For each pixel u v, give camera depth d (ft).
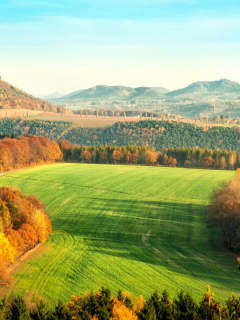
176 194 316.81
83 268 154.30
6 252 153.48
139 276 146.30
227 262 167.02
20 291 129.49
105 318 85.66
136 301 98.27
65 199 295.48
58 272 149.07
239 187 213.25
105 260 165.89
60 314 91.76
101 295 98.73
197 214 257.14
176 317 85.51
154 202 289.33
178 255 177.47
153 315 84.89
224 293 128.16
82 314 91.66
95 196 306.14
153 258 171.42
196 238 209.05
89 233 216.54
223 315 66.44
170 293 129.08
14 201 201.67
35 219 190.60
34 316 92.32
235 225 186.50
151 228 227.20
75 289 132.36
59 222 240.32
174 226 230.89
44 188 330.54
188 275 148.15
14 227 184.24
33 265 156.87
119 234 215.31
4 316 91.20
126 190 329.52
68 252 176.96
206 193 320.50
